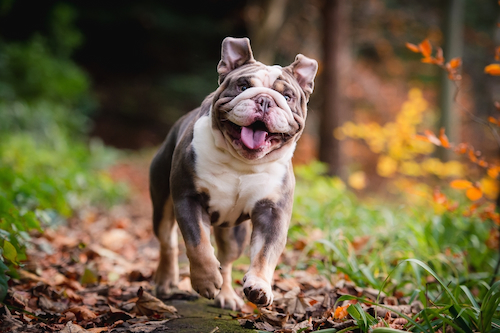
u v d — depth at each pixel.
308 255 4.78
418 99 9.30
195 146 3.11
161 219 3.72
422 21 16.42
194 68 19.72
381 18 16.11
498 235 4.75
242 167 3.09
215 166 3.09
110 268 4.54
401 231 4.90
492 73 3.88
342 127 10.80
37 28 18.33
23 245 3.65
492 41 15.90
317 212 5.80
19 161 7.80
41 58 12.69
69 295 3.60
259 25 13.90
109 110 18.64
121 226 6.62
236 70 3.18
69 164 8.81
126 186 9.69
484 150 15.24
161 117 18.75
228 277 3.65
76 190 7.16
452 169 8.56
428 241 4.77
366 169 14.40
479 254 4.86
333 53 10.85
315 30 16.05
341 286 3.82
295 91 3.11
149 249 5.46
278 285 3.89
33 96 12.39
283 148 3.11
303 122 3.16
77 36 14.64
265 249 2.99
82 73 14.41
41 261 4.52
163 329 3.02
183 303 3.63
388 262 4.56
